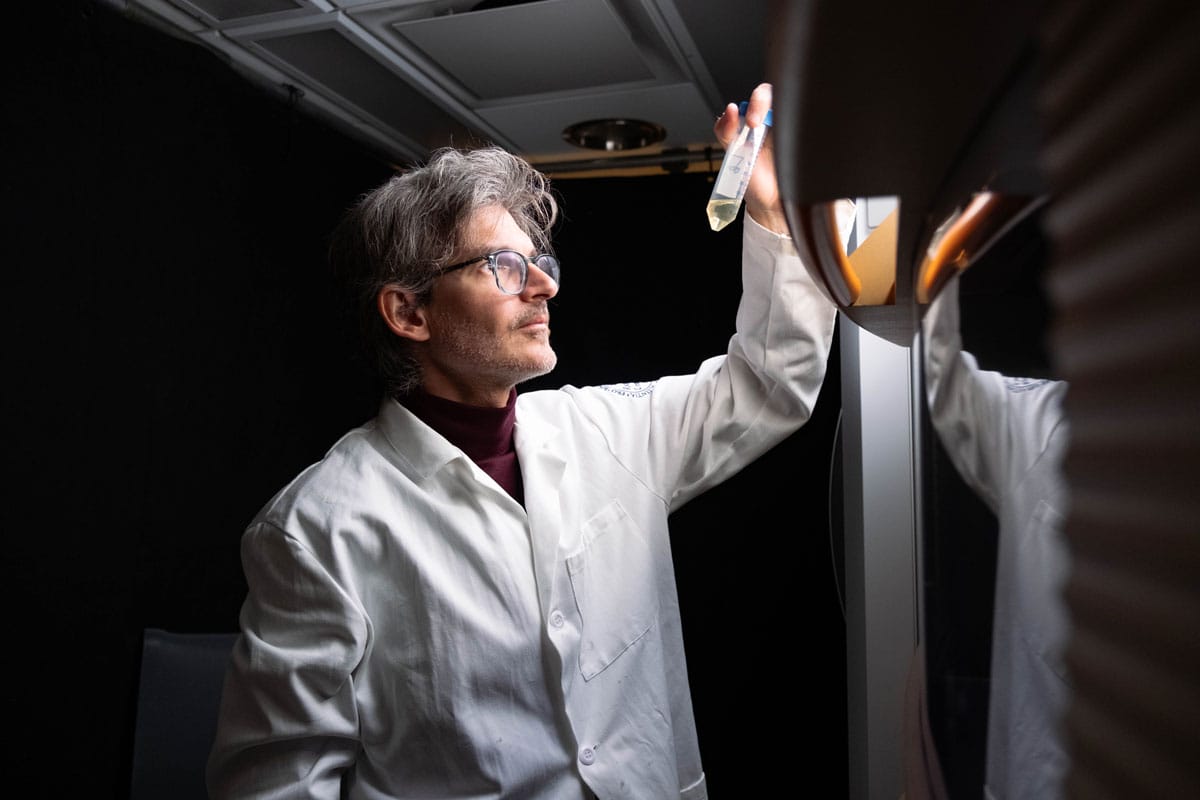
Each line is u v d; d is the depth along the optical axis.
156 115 2.38
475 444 1.46
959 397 0.37
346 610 1.29
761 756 3.14
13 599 2.07
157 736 1.78
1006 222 0.29
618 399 1.60
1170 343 0.18
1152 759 0.20
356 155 3.03
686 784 1.48
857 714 1.41
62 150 2.17
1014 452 0.30
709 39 2.21
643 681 1.41
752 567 3.17
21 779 2.08
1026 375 0.28
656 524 1.49
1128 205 0.19
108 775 2.28
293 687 1.26
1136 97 0.19
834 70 0.28
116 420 2.32
